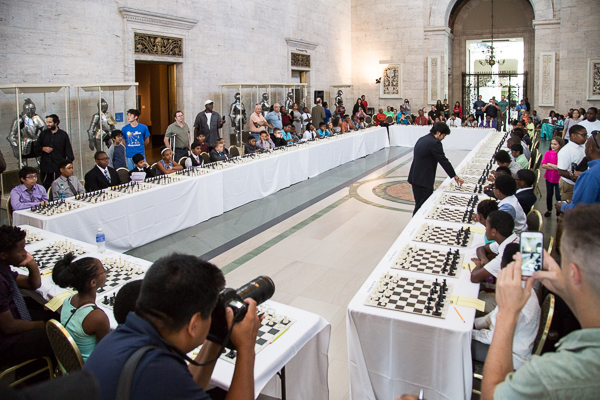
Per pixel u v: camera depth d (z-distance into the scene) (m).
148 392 1.30
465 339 2.89
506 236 3.69
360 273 5.88
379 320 3.10
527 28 23.61
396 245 4.49
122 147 8.61
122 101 10.62
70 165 6.65
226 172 8.48
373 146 16.39
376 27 22.05
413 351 3.05
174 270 1.49
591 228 1.21
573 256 1.25
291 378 3.09
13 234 3.46
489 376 1.35
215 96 13.76
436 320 3.03
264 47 15.88
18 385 3.59
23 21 8.89
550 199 8.03
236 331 1.60
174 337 1.48
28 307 4.31
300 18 18.06
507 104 22.88
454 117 18.88
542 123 20.00
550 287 1.41
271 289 1.91
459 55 24.98
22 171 6.10
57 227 5.46
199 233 7.40
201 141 9.25
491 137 13.65
